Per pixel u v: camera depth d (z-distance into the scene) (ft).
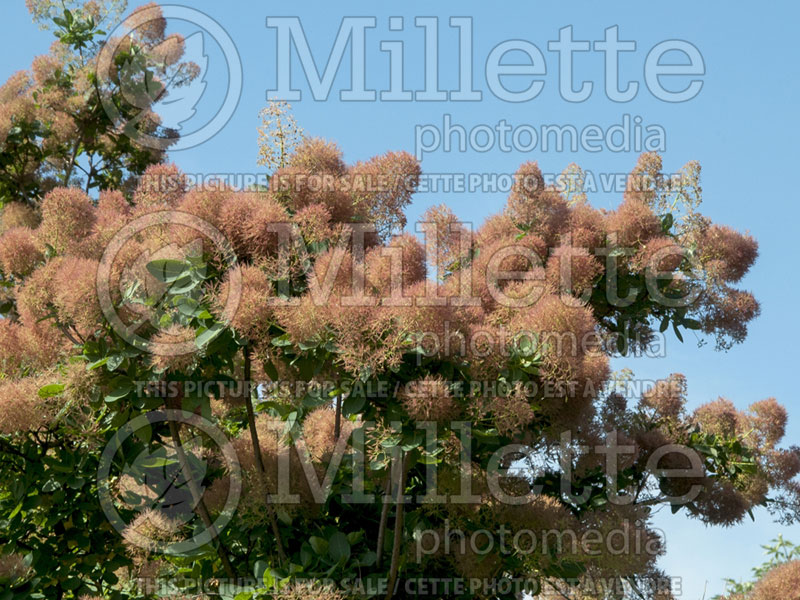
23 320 12.48
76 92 23.31
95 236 11.99
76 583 12.71
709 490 14.60
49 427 12.69
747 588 16.55
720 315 14.57
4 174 23.29
